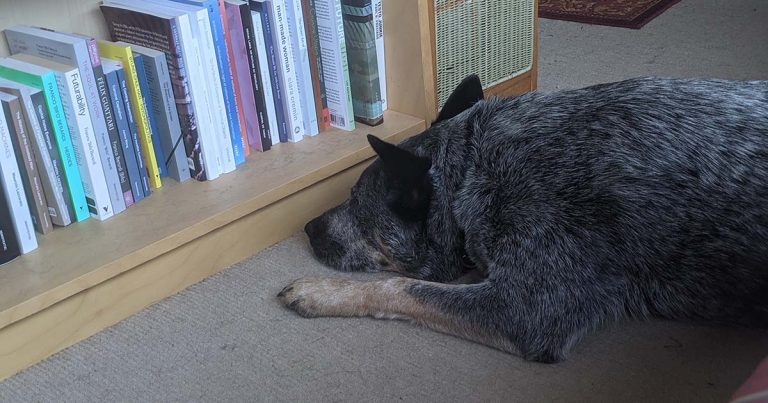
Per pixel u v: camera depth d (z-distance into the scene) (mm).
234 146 1898
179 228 1751
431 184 1729
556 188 1629
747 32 2535
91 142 1742
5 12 1820
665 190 1588
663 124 1611
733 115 1603
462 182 1713
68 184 1754
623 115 1635
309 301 1717
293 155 1937
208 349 1679
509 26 2152
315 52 1941
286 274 1827
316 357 1651
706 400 1538
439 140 1754
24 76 1704
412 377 1607
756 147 1577
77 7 1898
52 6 1874
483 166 1696
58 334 1685
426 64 1996
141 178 1826
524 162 1658
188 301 1780
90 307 1705
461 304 1649
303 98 1959
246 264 1857
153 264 1753
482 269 1722
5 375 1648
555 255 1613
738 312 1616
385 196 1760
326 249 1825
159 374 1642
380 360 1641
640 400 1546
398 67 2029
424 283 1688
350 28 1948
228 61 1856
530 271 1620
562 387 1577
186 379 1629
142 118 1803
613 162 1610
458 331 1658
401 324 1705
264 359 1655
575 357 1632
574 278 1610
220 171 1885
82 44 1704
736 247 1567
